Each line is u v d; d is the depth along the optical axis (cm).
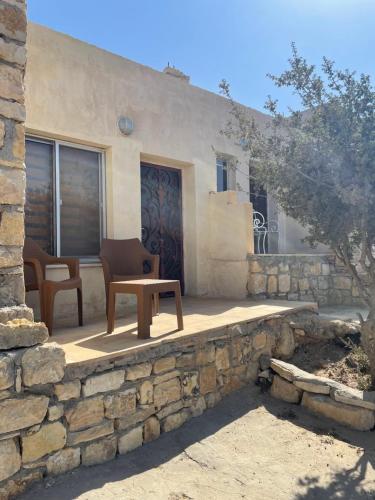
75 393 250
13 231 235
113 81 548
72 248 516
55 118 481
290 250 860
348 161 329
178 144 640
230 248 655
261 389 403
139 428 288
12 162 236
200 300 621
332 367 416
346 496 237
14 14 240
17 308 234
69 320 464
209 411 352
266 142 388
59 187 504
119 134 553
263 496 235
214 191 702
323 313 575
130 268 505
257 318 435
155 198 652
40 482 230
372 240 353
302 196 355
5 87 235
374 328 364
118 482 240
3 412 217
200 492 236
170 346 322
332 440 307
